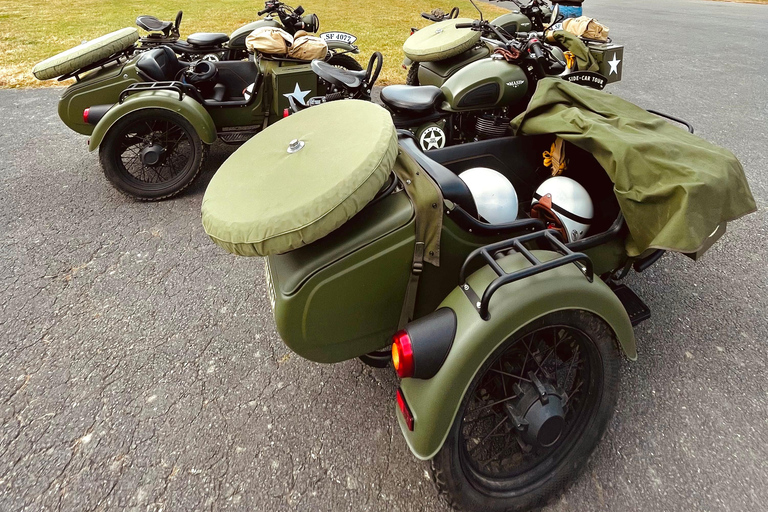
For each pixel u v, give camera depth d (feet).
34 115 19.58
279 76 13.64
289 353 8.26
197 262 10.71
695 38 36.94
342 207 4.75
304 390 7.54
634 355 5.77
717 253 10.78
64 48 28.40
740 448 6.53
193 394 7.46
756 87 24.11
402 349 4.83
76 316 9.04
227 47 18.74
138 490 6.10
